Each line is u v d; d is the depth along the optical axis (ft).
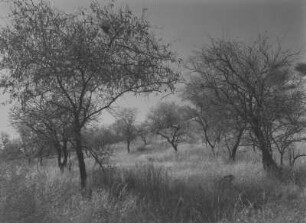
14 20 34.47
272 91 49.34
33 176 23.95
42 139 44.50
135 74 36.01
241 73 49.62
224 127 53.16
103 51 34.88
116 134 163.22
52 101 36.94
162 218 26.22
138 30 35.91
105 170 39.06
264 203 27.32
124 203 26.07
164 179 36.63
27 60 34.01
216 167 50.98
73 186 30.55
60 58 34.14
